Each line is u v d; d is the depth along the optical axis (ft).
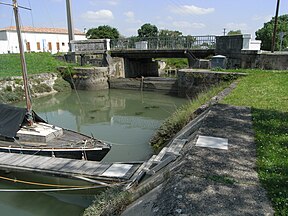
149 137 44.98
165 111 65.36
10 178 29.78
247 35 69.15
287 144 18.45
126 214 14.47
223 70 70.08
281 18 160.56
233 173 14.80
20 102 79.25
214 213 11.41
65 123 57.11
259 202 12.14
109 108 71.10
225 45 78.74
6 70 91.97
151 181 17.75
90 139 35.35
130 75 114.62
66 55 113.70
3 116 36.52
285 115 25.45
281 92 36.94
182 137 26.71
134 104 74.84
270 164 15.53
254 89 40.27
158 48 100.89
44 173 26.16
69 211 24.41
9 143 34.71
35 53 112.16
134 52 100.53
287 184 13.37
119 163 27.12
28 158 29.63
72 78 98.78
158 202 12.92
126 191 18.70
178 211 11.59
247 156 17.01
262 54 65.51
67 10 118.01
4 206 25.50
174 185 13.73
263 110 27.53
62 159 29.01
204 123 23.91
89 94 91.09
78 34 205.26
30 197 26.68
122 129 51.19
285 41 136.67
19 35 38.58
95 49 106.73
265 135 20.27
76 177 24.88
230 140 19.77
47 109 71.36
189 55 90.58
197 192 12.98
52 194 26.94
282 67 62.64
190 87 75.20
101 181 24.04
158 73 140.97
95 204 19.24
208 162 16.16
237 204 12.01
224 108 29.07
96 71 96.63
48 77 94.38
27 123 37.99
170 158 21.06
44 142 33.99
